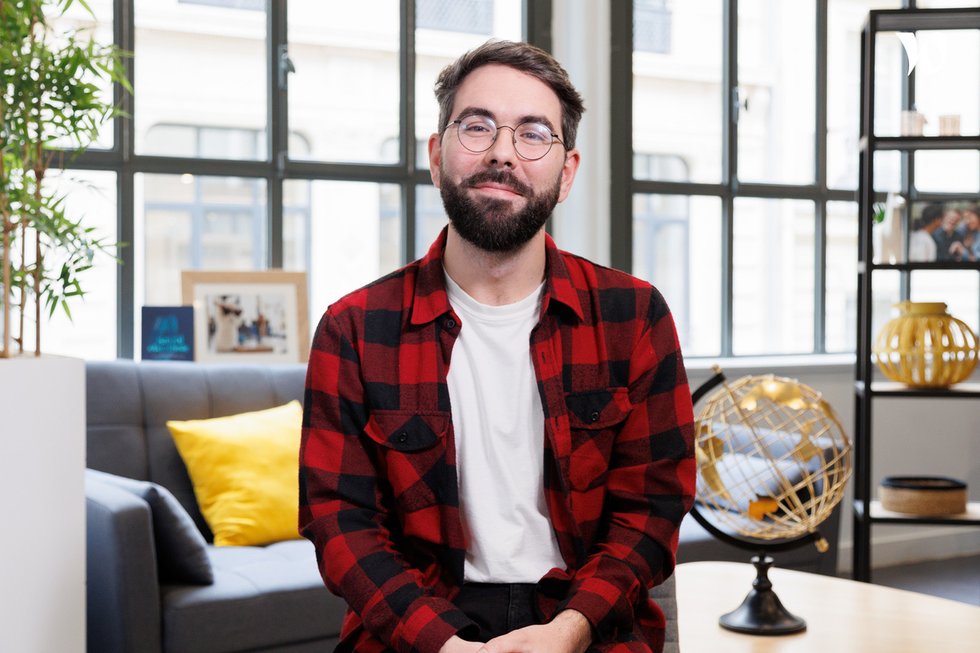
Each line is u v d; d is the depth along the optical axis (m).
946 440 5.24
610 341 1.72
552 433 1.63
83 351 4.20
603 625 1.55
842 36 5.38
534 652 1.46
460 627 1.51
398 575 1.57
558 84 1.68
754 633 2.12
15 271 2.38
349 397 1.67
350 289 4.61
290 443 3.50
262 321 4.12
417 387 1.66
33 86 2.32
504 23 4.77
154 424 3.51
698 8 5.08
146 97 4.19
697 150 5.10
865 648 2.03
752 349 5.28
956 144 3.78
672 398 1.73
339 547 1.60
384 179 4.55
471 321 1.68
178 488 3.46
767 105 5.23
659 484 1.69
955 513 3.77
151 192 4.23
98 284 4.18
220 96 4.30
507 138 1.63
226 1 4.29
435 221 4.71
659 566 1.66
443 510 1.62
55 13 3.99
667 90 5.04
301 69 4.45
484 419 1.65
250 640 2.83
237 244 4.40
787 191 5.23
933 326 3.85
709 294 5.20
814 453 2.33
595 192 4.72
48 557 2.29
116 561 2.65
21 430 2.21
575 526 1.62
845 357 5.26
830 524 3.66
